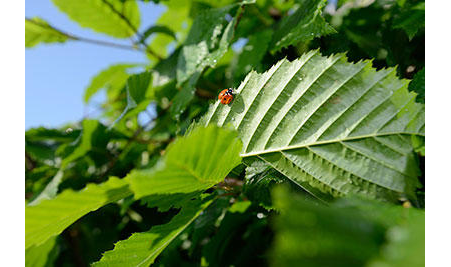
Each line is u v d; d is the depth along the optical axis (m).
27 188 0.27
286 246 0.07
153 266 0.17
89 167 0.26
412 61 0.16
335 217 0.08
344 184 0.12
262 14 0.23
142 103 0.21
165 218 0.22
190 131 0.15
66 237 0.26
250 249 0.17
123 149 0.25
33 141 0.27
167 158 0.10
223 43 0.18
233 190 0.15
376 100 0.12
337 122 0.12
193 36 0.20
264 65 0.20
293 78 0.13
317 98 0.13
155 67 0.25
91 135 0.23
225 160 0.12
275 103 0.13
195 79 0.19
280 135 0.13
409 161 0.11
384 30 0.17
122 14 0.26
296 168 0.13
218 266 0.18
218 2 0.24
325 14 0.19
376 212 0.10
